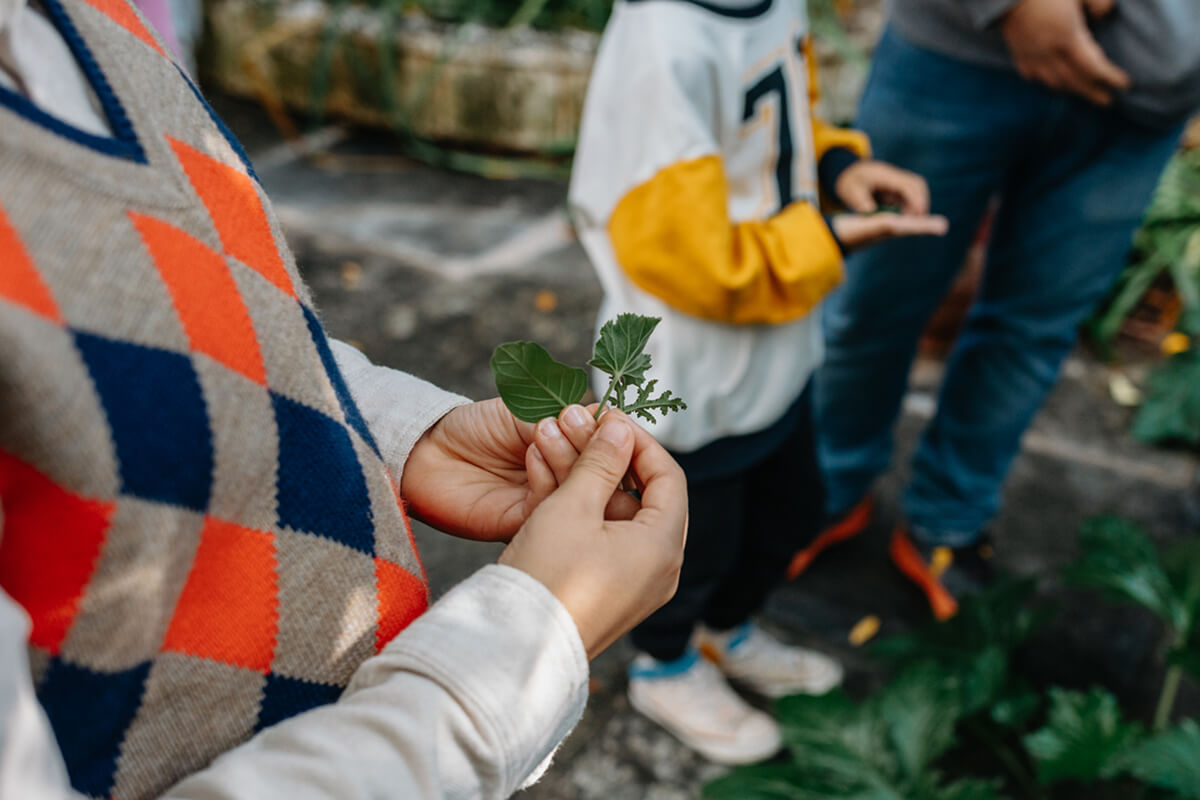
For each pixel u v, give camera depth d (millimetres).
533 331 2662
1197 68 1412
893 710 1480
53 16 422
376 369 700
